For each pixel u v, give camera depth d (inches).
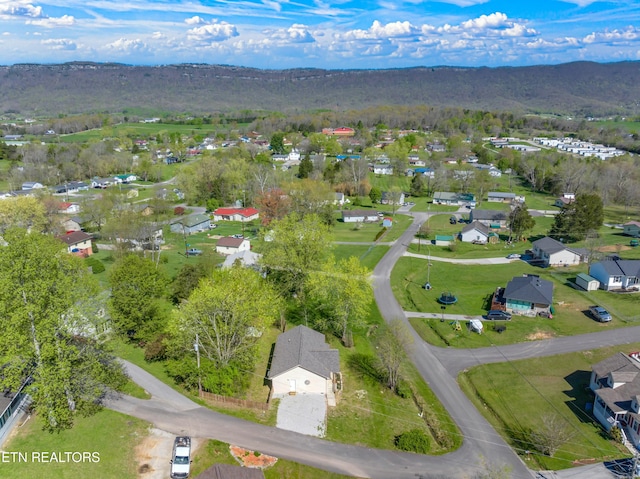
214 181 5462.6
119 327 1966.0
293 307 2564.0
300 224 2726.4
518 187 6323.8
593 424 1683.1
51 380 1428.4
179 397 1699.1
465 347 2212.1
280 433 1553.9
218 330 1786.4
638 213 4815.5
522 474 1443.2
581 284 2856.8
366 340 2292.1
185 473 1315.2
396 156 7337.6
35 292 1417.3
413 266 3336.6
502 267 3294.8
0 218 3464.6
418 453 1518.2
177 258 3538.4
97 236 4126.5
